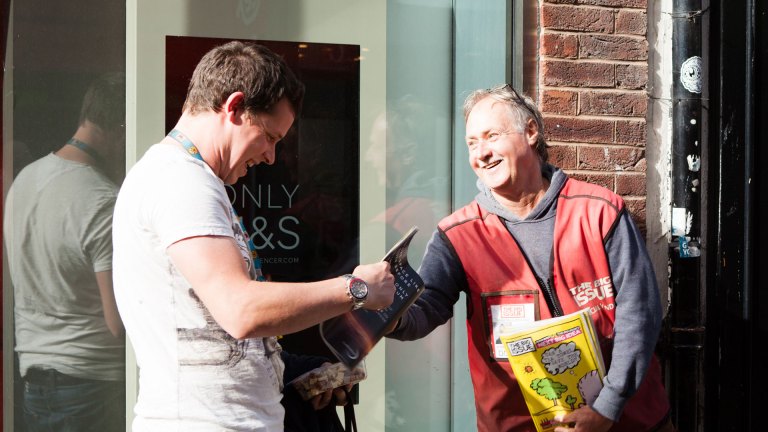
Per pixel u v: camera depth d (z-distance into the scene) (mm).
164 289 1931
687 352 3424
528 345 2607
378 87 3561
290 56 3449
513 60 3379
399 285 2270
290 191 3453
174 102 3330
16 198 3246
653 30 3477
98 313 3281
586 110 3369
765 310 3430
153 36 3305
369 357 3594
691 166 3414
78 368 3279
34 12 3240
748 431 3428
